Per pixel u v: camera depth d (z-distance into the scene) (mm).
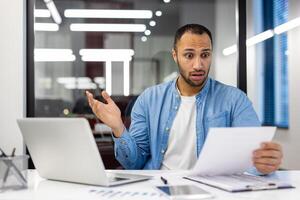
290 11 3195
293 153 3115
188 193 950
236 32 2693
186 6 2717
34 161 1195
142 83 2705
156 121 1749
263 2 3291
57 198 940
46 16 2645
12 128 2400
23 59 2471
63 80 2664
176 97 1767
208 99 1750
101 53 2691
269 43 3277
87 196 957
